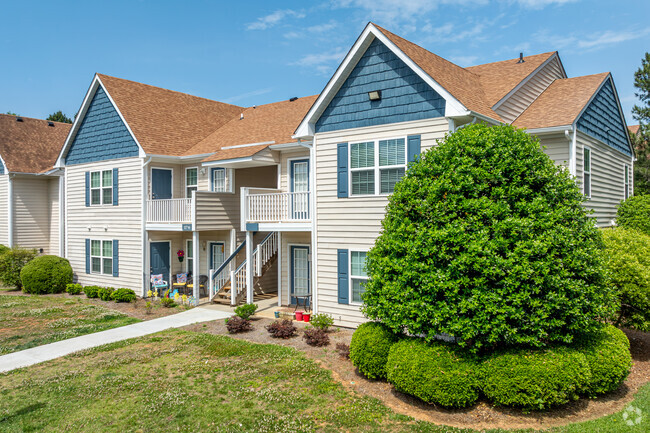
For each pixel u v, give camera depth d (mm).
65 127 30156
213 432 6898
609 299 7906
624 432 6418
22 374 9797
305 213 14008
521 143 8297
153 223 18328
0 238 24703
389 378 7918
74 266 22016
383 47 12047
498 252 7348
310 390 8359
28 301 18375
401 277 7809
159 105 21266
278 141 16469
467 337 7160
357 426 6945
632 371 9031
